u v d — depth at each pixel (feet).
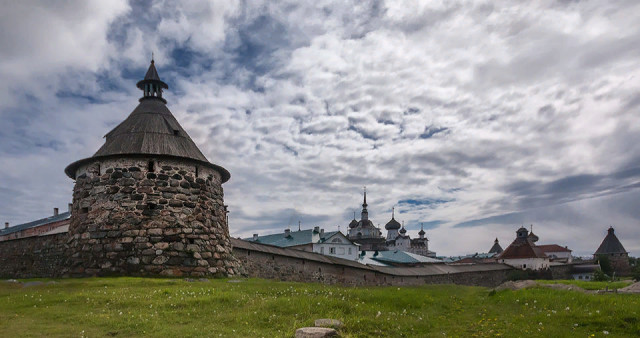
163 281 67.72
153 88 99.66
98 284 62.80
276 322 42.29
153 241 79.66
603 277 272.31
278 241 272.92
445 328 46.03
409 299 60.44
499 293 73.10
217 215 92.84
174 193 84.74
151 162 84.89
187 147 92.07
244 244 110.63
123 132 89.45
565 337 38.68
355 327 41.24
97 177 83.71
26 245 103.81
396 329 42.68
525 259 313.53
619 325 42.04
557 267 328.49
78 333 37.52
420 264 239.50
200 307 48.01
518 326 44.80
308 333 35.94
